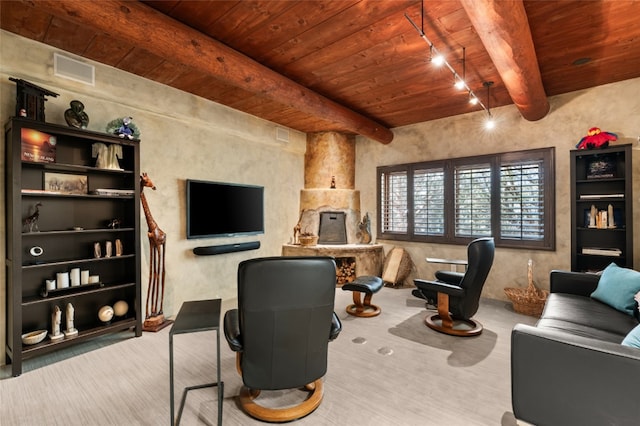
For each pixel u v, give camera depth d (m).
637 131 3.39
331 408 1.92
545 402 1.44
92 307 3.05
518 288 4.04
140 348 2.79
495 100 4.07
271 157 5.08
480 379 2.25
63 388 2.14
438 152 4.84
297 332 1.75
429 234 4.90
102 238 3.10
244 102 4.09
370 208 5.61
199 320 1.72
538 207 3.98
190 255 3.91
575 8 2.22
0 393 2.09
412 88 3.68
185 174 3.84
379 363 2.49
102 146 2.96
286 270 1.66
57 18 2.33
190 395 2.05
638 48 2.77
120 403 1.97
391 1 2.16
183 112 3.70
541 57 2.93
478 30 2.06
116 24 2.07
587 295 2.86
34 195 2.56
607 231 3.52
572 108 3.76
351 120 4.30
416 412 1.88
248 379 1.75
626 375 1.25
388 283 5.13
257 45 2.74
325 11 2.28
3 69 2.48
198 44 2.47
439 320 3.44
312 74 3.31
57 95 2.65
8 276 2.49
